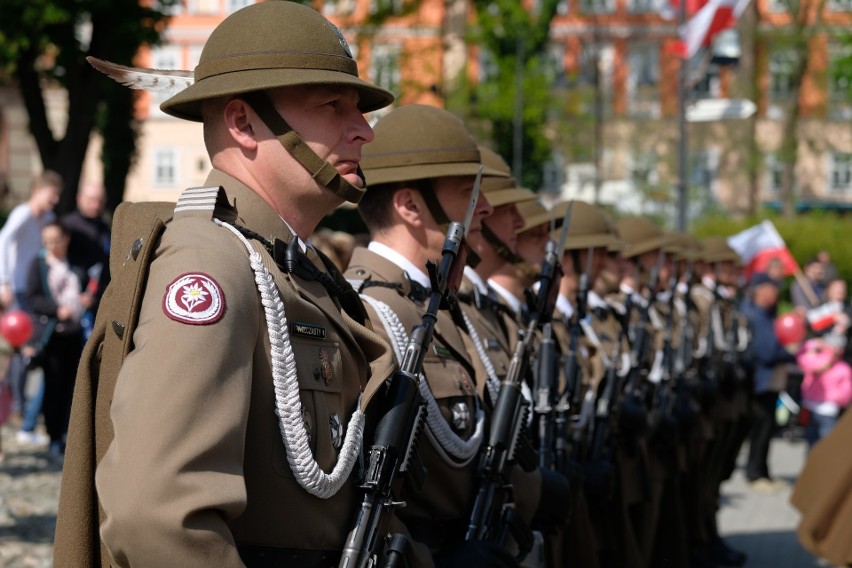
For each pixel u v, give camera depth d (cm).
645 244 1650
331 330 520
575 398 1027
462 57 7275
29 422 2105
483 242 916
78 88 4847
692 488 1597
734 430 2025
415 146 748
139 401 431
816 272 3167
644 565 1257
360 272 738
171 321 443
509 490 741
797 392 2725
